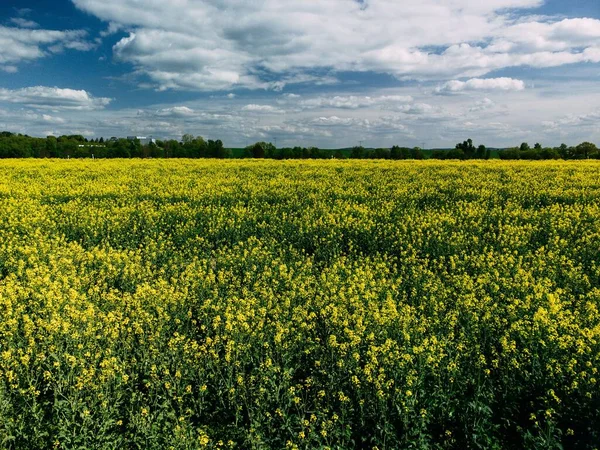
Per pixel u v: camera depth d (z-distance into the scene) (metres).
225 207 19.02
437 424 5.71
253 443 5.28
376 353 6.27
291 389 5.77
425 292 9.21
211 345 6.91
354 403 5.93
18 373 6.21
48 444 5.54
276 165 38.97
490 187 23.34
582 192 20.73
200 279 9.87
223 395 6.31
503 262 10.65
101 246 14.05
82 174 30.34
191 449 5.29
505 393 5.84
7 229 15.40
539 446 5.09
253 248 12.80
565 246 12.58
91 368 5.99
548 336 6.52
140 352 7.17
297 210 18.42
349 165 38.31
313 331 7.51
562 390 5.77
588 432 5.25
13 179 28.05
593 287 9.67
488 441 5.28
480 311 7.77
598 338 6.54
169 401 5.87
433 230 13.88
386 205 18.33
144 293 8.58
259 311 7.86
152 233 15.11
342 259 11.83
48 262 11.62
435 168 34.56
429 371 6.22
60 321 7.24
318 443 5.36
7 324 7.45
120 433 5.69
